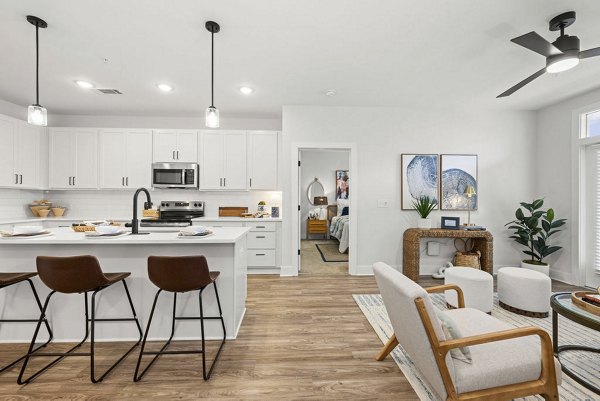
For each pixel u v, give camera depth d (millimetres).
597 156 3432
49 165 4129
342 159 7973
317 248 6172
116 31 2234
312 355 2000
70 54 2592
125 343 2135
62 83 3238
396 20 2109
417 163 4133
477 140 4180
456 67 2861
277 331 2359
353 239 4094
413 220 4160
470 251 4129
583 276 3555
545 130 4055
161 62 2744
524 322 2469
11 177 3654
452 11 2010
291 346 2121
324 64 2797
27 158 3859
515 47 2479
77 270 1660
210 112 2299
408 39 2359
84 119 4453
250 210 4668
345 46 2467
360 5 1946
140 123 4531
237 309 2352
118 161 4234
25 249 2094
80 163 4176
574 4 1912
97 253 2145
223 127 4656
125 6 1944
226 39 2354
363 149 4109
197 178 4266
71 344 2107
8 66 2830
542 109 4102
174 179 4215
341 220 6109
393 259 4160
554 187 3908
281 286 3557
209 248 2213
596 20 2078
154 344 2137
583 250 3543
